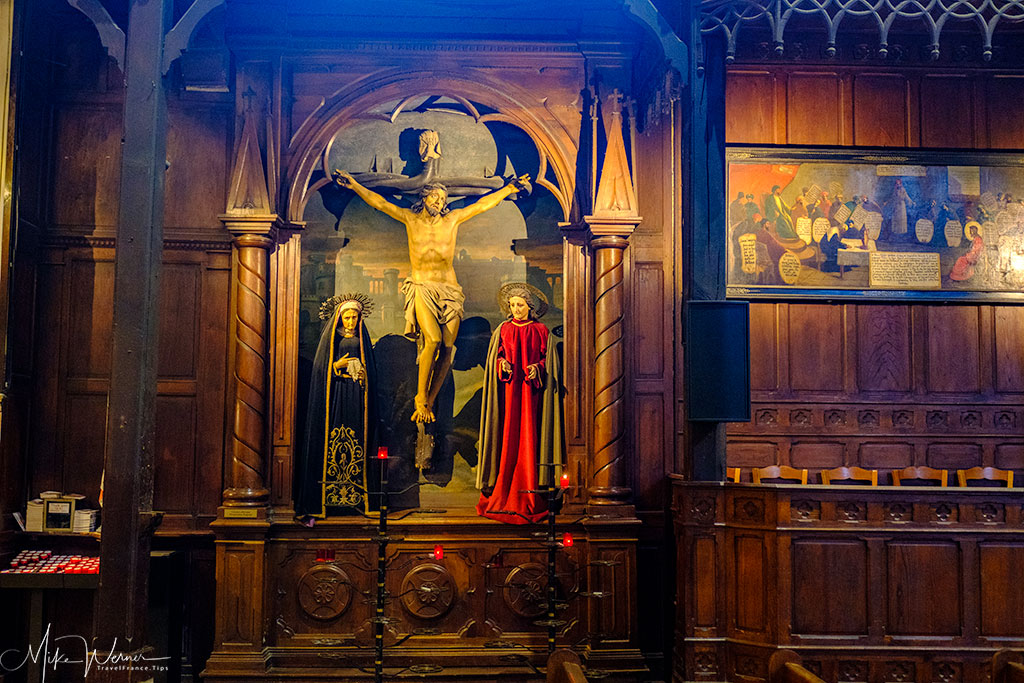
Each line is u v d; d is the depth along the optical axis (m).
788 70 8.84
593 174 7.91
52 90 7.96
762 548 6.49
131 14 6.36
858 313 8.76
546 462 7.81
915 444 8.66
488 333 8.16
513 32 8.09
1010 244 8.77
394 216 8.13
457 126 8.30
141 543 6.22
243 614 7.41
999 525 6.43
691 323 6.75
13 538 7.36
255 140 7.82
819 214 8.75
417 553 7.73
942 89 8.85
